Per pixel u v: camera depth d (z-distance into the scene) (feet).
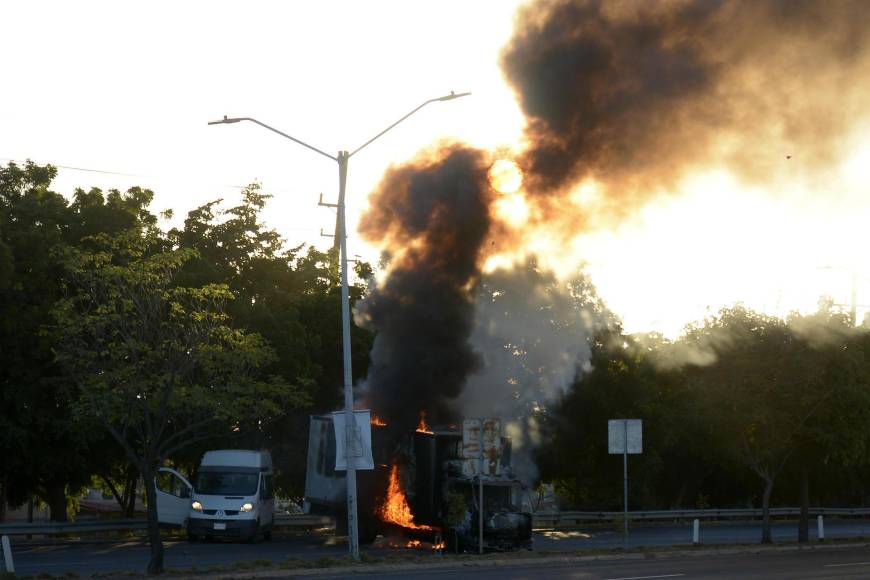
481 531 91.15
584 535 138.72
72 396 108.06
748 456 117.19
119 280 75.36
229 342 78.48
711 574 73.77
